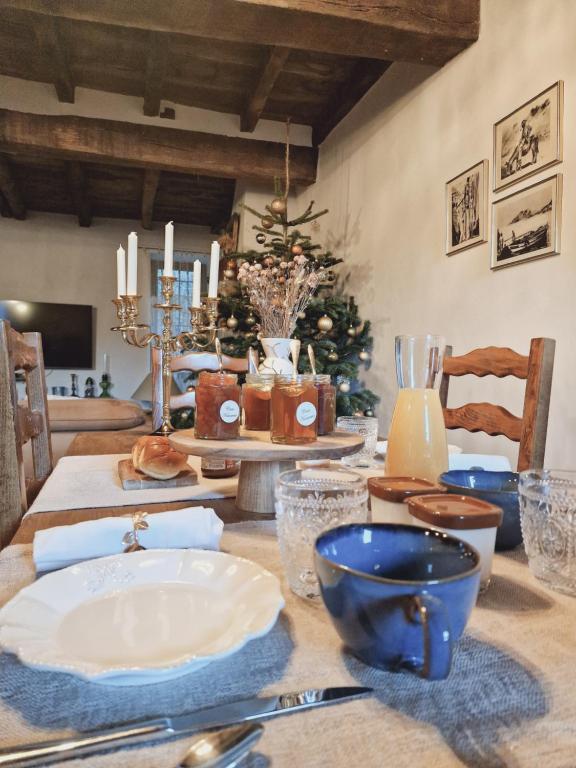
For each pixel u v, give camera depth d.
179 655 0.36
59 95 3.63
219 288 3.92
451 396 2.50
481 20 2.34
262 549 0.61
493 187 2.21
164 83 3.66
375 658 0.34
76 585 0.45
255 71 3.47
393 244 3.12
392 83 3.12
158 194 5.44
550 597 0.49
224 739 0.28
